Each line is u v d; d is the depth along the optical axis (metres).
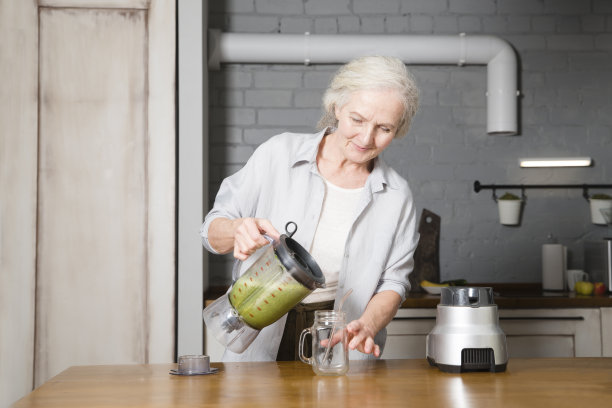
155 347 2.86
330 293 1.87
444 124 3.85
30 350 2.80
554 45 3.88
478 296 1.49
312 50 3.57
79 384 1.36
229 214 1.86
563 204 3.88
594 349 3.18
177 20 2.94
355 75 1.65
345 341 1.45
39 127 2.82
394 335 3.18
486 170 3.87
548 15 3.88
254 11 3.79
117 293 2.85
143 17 2.87
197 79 2.95
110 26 2.86
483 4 3.88
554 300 3.20
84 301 2.84
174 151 2.87
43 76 2.83
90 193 2.85
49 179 2.83
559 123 3.88
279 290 1.43
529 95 3.88
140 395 1.25
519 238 3.87
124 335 2.85
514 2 3.88
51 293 2.82
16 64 2.80
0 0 2.79
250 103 3.77
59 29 2.84
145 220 2.87
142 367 1.58
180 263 2.92
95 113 2.85
